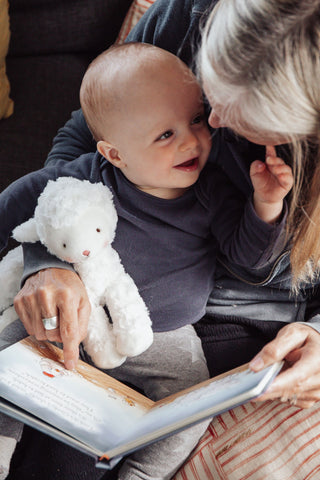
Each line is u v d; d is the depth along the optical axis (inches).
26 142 63.8
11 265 42.6
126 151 38.1
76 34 71.0
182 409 31.4
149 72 36.5
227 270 44.4
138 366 42.1
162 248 41.6
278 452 39.7
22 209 43.4
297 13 25.1
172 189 41.1
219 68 27.3
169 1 43.7
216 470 39.9
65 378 35.1
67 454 44.0
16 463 44.5
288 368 34.4
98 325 39.3
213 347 44.6
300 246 36.4
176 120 36.6
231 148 39.9
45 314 36.0
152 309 42.3
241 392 29.5
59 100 68.2
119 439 31.9
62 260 38.9
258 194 35.5
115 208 40.5
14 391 32.3
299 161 30.7
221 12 27.5
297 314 45.3
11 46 70.9
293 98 26.3
